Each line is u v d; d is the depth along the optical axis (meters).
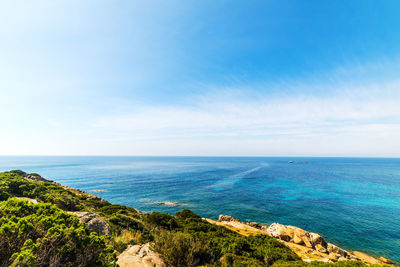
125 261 6.13
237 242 12.51
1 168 126.06
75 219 6.03
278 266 9.42
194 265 7.75
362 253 25.23
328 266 8.41
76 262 4.71
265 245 14.61
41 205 6.52
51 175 98.19
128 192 60.97
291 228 27.17
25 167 143.12
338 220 37.81
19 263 3.73
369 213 42.16
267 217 39.59
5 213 5.67
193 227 17.59
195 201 51.28
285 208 45.56
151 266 6.25
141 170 133.25
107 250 5.53
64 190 26.19
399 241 28.94
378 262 22.73
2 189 17.28
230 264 8.69
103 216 13.58
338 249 23.14
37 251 4.19
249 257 11.07
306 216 40.09
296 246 22.92
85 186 69.88
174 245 7.91
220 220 35.28
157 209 44.31
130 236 9.93
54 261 4.29
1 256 4.11
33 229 4.82
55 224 5.19
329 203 49.94
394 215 40.81
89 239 5.21
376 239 29.64
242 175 108.00
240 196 57.09
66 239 4.94
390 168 164.38
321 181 86.81
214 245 11.23
